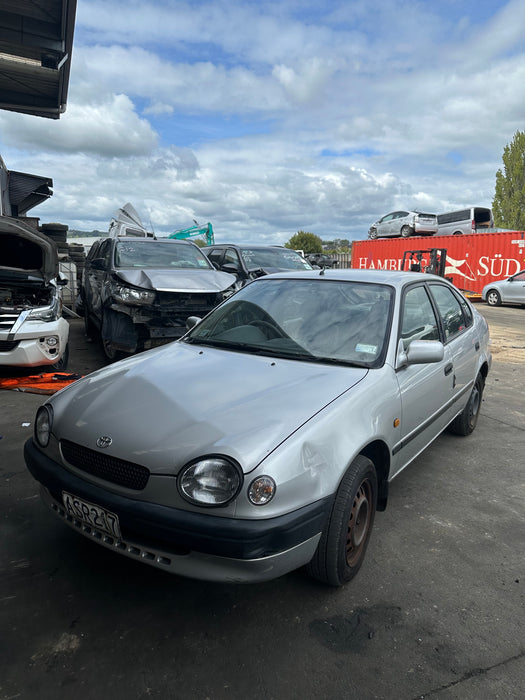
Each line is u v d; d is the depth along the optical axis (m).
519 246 19.08
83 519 2.29
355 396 2.50
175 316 6.45
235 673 1.96
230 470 1.99
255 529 1.94
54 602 2.32
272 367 2.79
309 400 2.39
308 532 2.09
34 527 2.92
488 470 4.03
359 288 3.37
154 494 2.08
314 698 1.86
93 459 2.29
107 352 6.84
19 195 13.56
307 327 3.16
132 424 2.29
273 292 3.60
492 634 2.22
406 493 3.59
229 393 2.46
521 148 49.59
